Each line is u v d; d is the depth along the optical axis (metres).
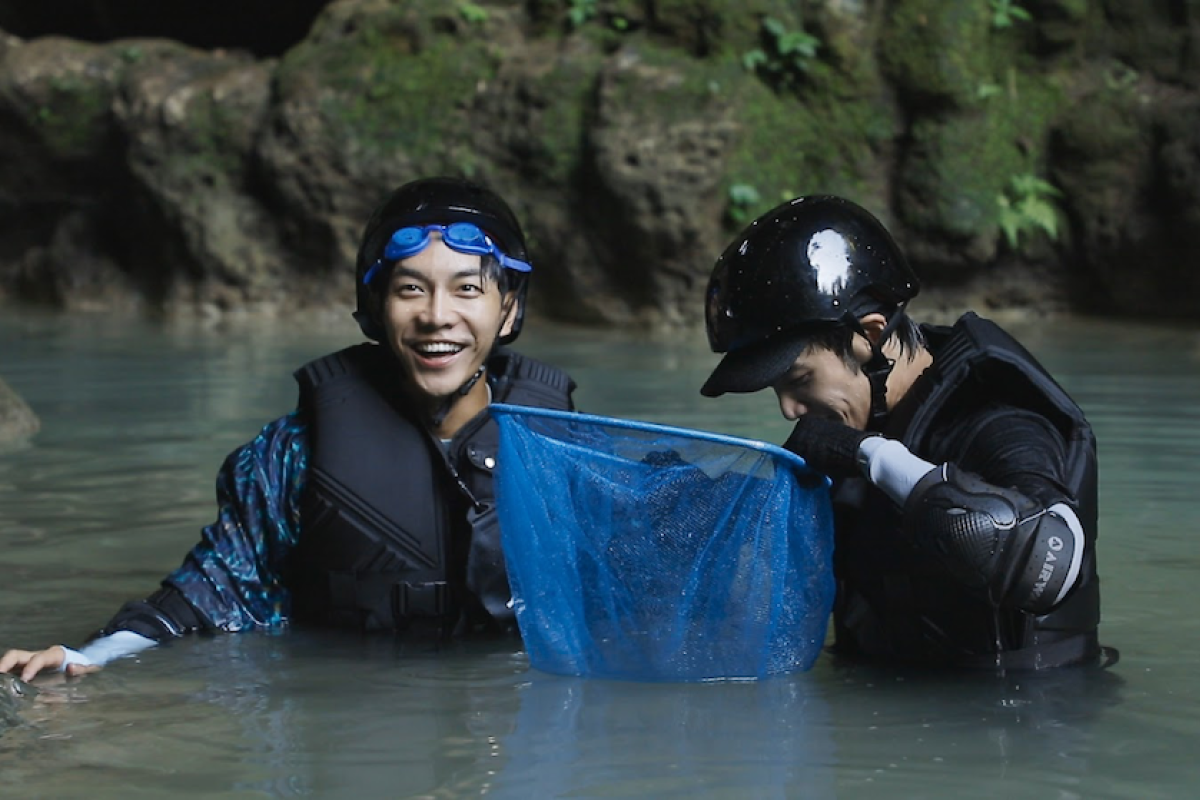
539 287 15.47
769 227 3.80
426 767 3.09
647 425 3.84
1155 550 5.25
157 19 19.69
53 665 3.93
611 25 15.62
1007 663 3.84
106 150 16.61
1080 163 15.38
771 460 3.78
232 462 4.58
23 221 17.28
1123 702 3.54
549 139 15.13
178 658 4.08
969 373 3.76
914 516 3.49
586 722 3.42
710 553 3.83
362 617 4.37
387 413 4.40
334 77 15.73
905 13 15.31
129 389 9.84
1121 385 9.82
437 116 15.55
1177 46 15.48
